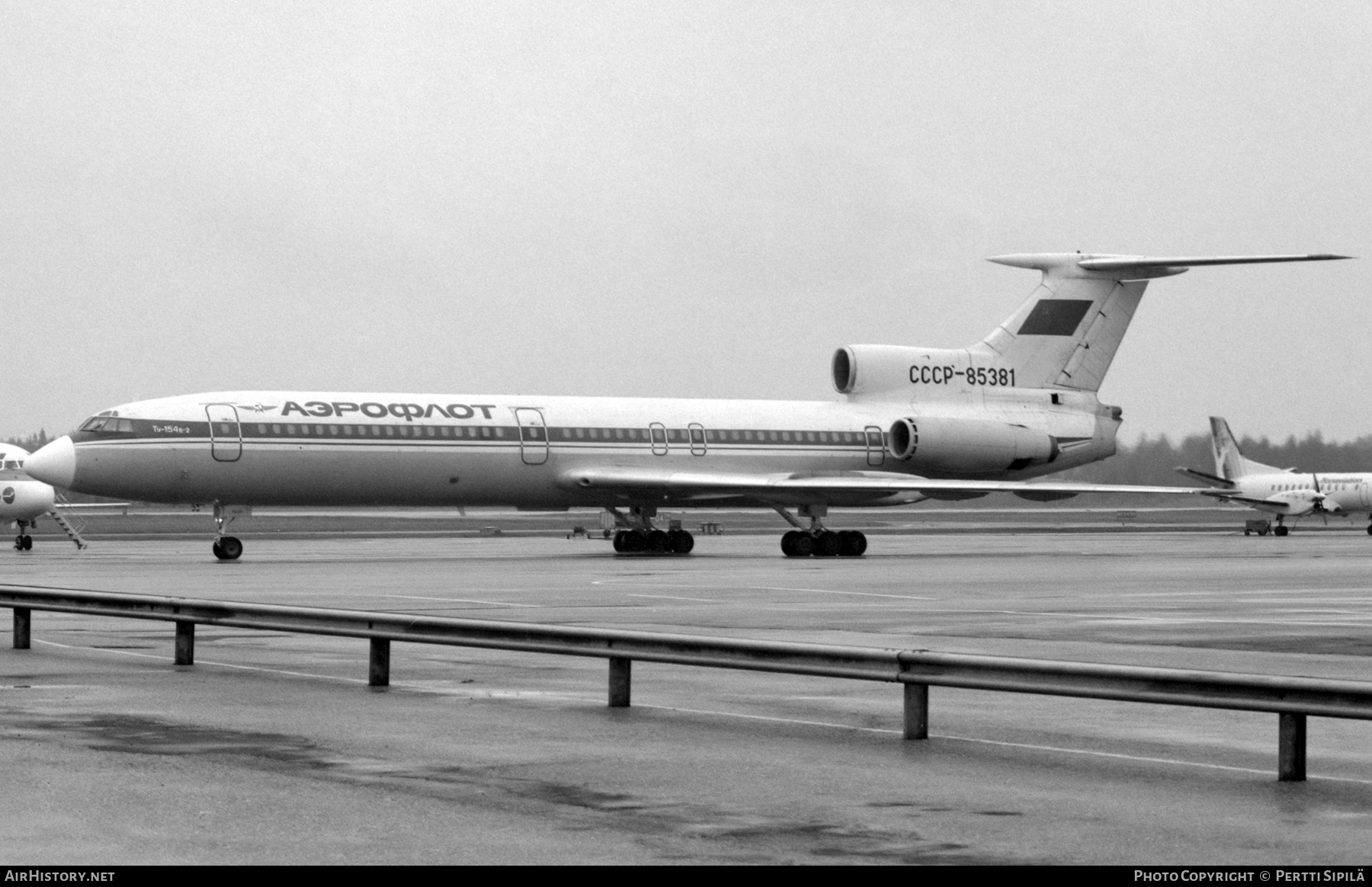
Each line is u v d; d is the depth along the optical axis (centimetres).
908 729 2609
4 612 5062
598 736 2623
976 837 1919
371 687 3219
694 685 3300
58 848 1808
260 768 2300
